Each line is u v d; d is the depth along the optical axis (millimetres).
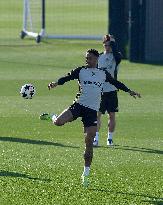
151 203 34344
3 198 34781
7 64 86750
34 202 34188
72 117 37688
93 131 37344
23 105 61938
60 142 47969
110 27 95250
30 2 128000
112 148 46781
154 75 80250
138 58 93250
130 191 36375
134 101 64562
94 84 37656
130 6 93062
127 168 41094
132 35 92938
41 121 55094
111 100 47625
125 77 78438
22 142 47750
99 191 36219
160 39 94250
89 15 155250
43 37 109250
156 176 39344
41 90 69688
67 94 67812
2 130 51688
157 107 61781
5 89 69812
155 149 46562
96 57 37938
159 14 93938
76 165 41375
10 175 38938
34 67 84438
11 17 150875
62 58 92312
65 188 36594
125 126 54156
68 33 125562
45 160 42531
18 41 110375
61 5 173875
